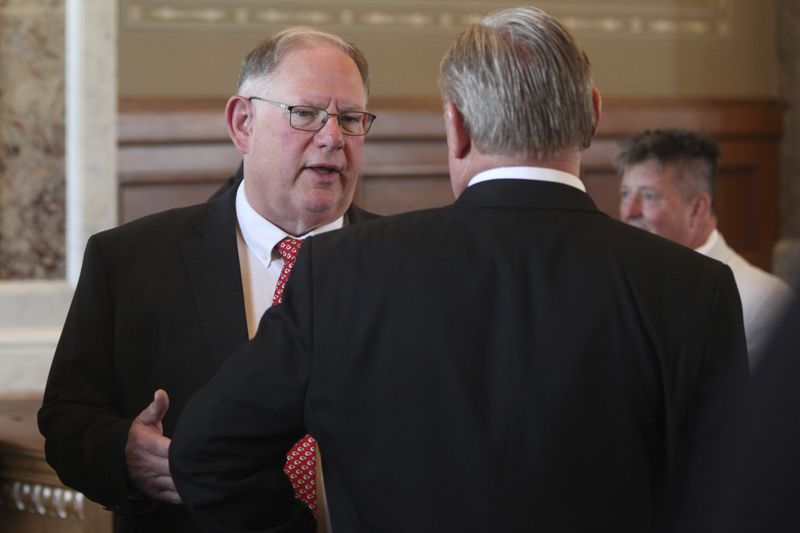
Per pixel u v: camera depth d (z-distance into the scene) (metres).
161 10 10.57
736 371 2.61
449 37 11.18
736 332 2.66
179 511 3.49
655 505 2.64
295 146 3.68
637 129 11.58
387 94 11.12
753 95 12.00
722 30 11.85
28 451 3.95
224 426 2.72
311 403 2.68
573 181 2.81
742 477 1.94
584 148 2.85
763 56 12.01
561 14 11.48
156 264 3.74
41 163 6.30
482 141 2.79
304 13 10.86
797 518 1.85
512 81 2.73
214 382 2.79
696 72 11.84
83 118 6.21
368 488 2.62
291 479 3.46
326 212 3.76
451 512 2.55
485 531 2.54
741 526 1.91
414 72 11.16
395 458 2.61
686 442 2.61
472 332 2.63
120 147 10.50
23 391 5.69
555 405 2.57
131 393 3.61
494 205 2.77
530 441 2.56
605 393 2.59
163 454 3.24
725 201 12.06
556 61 2.74
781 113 12.00
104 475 3.30
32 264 6.30
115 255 3.77
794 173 12.04
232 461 2.74
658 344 2.61
